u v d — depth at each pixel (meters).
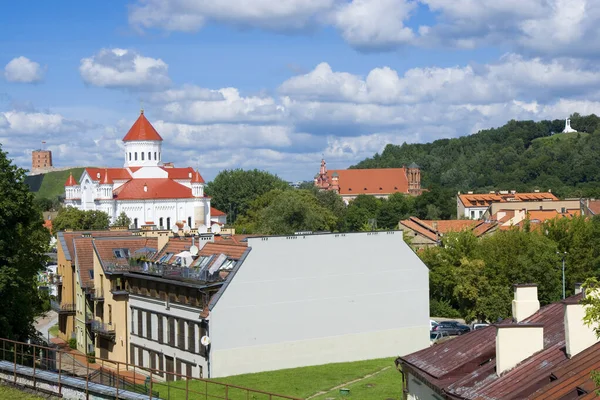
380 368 67.44
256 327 65.38
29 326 71.19
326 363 69.44
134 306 74.31
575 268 104.88
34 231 80.50
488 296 100.56
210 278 64.62
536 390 28.20
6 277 63.91
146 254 79.12
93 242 81.19
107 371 50.72
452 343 37.97
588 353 28.39
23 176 71.19
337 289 70.56
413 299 75.44
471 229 115.94
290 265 67.69
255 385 60.09
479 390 30.33
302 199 187.88
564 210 175.75
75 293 89.94
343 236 71.25
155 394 45.38
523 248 102.50
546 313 37.09
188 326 66.06
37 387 46.44
